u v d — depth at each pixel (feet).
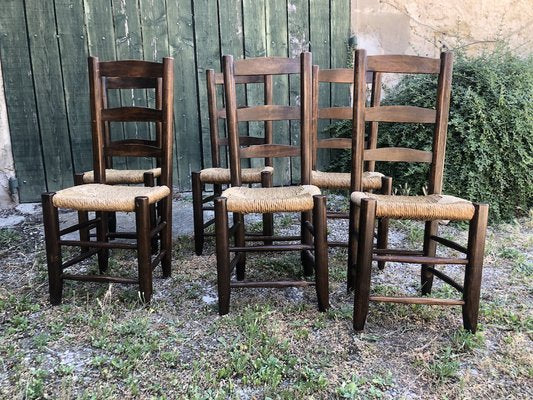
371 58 5.79
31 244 8.23
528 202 9.77
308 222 6.39
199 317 5.49
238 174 6.34
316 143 7.97
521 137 9.21
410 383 4.25
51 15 9.78
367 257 4.97
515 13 11.78
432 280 6.06
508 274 6.77
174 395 4.09
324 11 10.96
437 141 5.83
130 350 4.69
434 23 11.52
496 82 9.41
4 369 4.46
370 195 5.66
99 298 5.94
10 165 10.21
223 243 5.37
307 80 6.06
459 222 9.05
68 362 4.57
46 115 10.19
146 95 10.47
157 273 6.88
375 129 7.72
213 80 8.18
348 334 5.09
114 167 10.73
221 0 10.42
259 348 4.75
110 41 10.11
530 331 5.08
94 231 8.91
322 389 4.13
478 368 4.48
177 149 10.86
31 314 5.57
